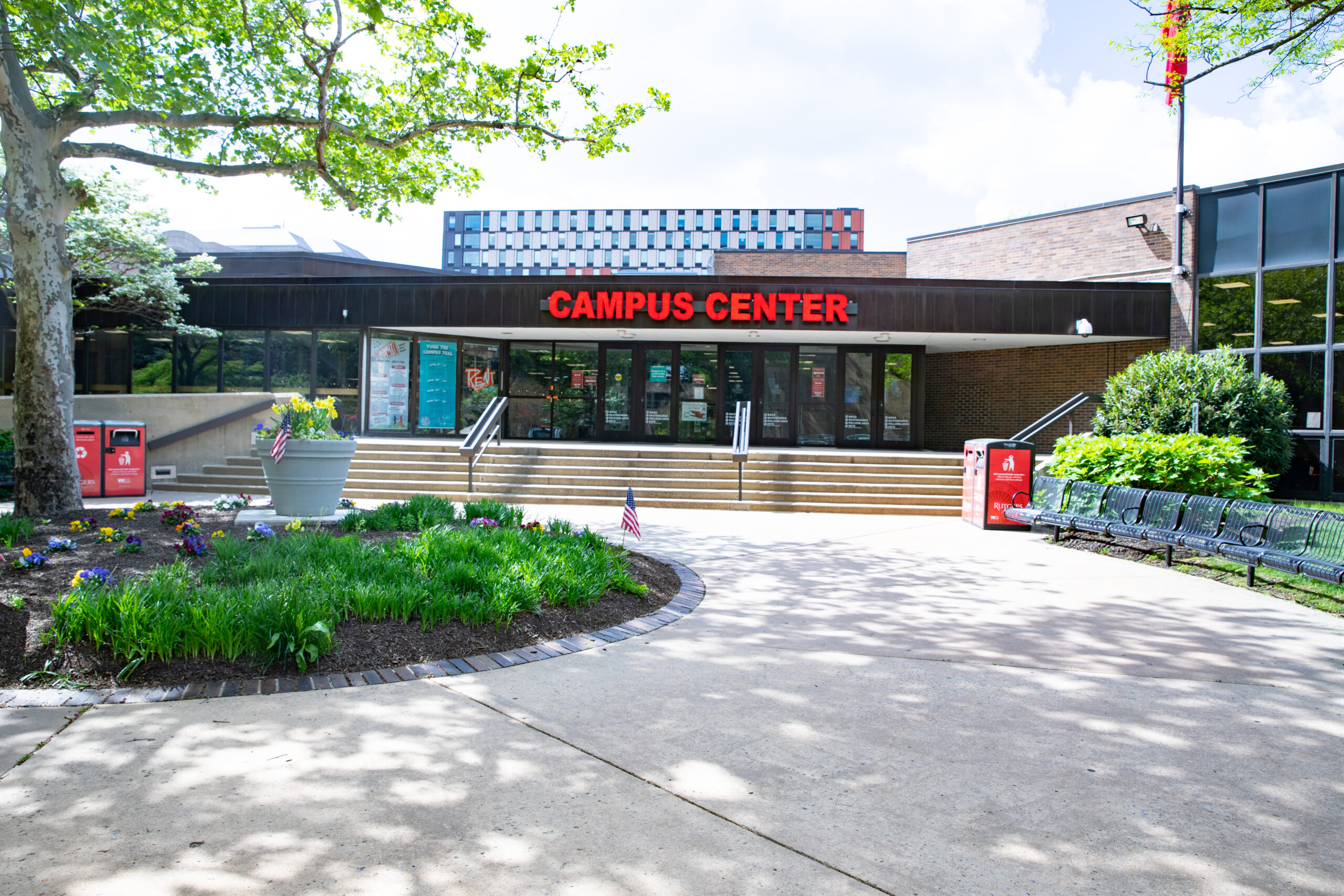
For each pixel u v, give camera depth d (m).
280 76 11.36
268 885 2.62
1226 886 2.73
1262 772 3.63
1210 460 10.60
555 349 20.19
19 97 9.16
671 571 8.12
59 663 4.57
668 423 19.91
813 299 17.30
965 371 21.50
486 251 129.25
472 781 3.42
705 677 4.88
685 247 125.56
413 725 4.02
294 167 11.48
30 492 9.14
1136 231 19.06
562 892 2.63
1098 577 8.17
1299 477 16.16
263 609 4.86
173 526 8.25
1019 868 2.83
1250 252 16.88
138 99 10.33
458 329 18.22
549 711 4.25
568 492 14.34
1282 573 8.11
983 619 6.40
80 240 15.12
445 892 2.61
